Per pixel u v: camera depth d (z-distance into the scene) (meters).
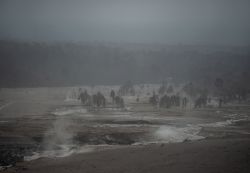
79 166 45.84
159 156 47.59
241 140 58.59
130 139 76.31
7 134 79.62
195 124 98.56
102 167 44.19
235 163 39.75
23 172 44.75
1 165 54.00
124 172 40.72
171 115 116.25
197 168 39.31
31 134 79.69
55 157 55.88
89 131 82.94
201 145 53.62
